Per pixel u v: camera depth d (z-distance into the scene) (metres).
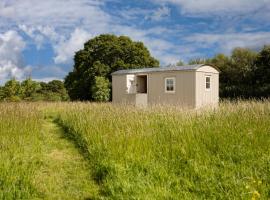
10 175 5.04
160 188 4.70
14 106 13.95
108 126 8.75
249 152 5.97
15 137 8.12
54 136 10.16
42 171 6.05
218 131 7.13
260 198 4.18
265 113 8.87
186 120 8.52
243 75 34.78
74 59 36.38
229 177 4.96
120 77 22.53
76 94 34.31
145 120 8.79
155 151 6.38
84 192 5.08
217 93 20.02
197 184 4.82
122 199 4.49
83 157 7.28
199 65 18.52
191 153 6.04
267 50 30.83
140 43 34.75
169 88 19.33
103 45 33.56
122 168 5.55
